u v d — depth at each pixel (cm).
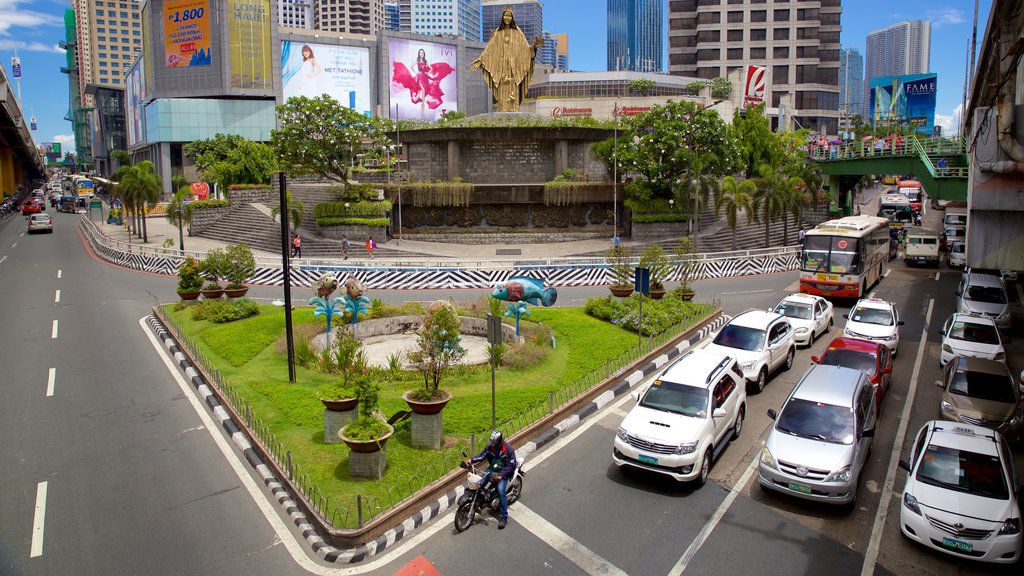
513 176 5731
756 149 7062
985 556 1114
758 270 4291
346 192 5372
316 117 5234
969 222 1820
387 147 5534
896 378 2162
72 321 2958
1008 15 1823
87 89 16775
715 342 2097
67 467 1500
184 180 8644
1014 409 1636
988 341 2219
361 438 1321
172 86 10856
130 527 1252
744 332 2111
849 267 3284
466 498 1232
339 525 1183
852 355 1911
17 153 12494
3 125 9388
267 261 4072
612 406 1877
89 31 19688
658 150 5150
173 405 1881
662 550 1175
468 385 1916
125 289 3747
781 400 1944
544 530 1238
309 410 1702
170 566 1131
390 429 1370
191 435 1670
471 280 3778
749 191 5216
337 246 4909
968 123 3419
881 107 10419
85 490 1394
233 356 2205
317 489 1304
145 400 1925
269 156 7888
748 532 1235
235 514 1296
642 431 1413
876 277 3897
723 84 9338
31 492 1388
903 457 1564
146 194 5484
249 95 10912
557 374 2027
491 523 1264
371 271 3781
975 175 1770
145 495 1371
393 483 1330
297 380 1967
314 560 1148
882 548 1190
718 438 1502
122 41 19850
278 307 3005
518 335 2453
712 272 4141
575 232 5431
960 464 1240
